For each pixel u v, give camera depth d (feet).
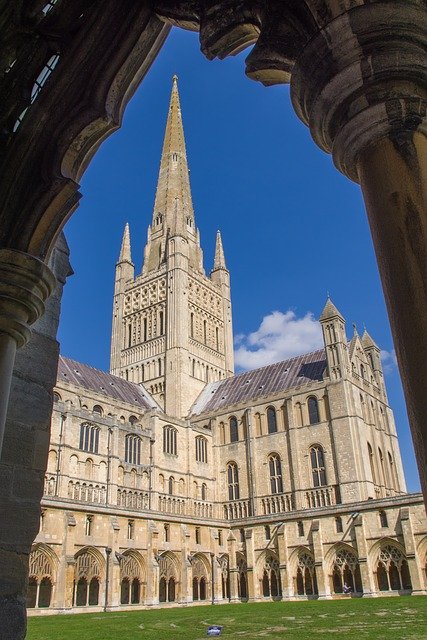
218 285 340.18
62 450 185.37
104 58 22.35
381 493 222.69
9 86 25.49
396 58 14.17
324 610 116.78
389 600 142.31
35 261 21.99
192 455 241.35
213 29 19.02
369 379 251.60
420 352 11.76
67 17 23.84
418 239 12.67
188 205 365.81
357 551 183.32
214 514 243.19
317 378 245.04
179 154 384.06
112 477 199.82
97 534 172.24
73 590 159.02
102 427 204.13
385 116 14.05
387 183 13.53
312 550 195.72
